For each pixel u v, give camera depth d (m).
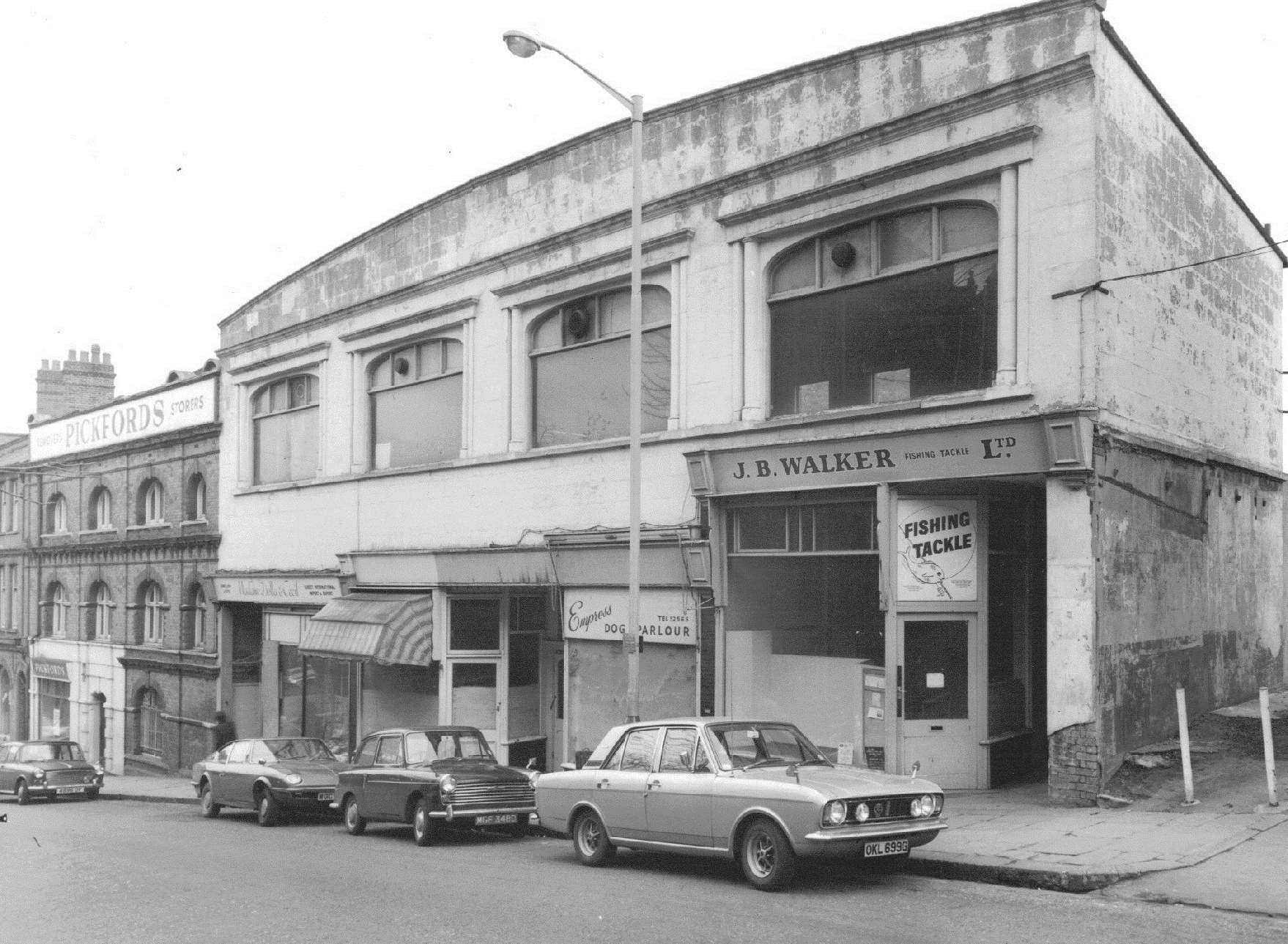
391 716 23.64
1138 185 14.50
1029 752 15.90
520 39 14.40
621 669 18.84
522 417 21.05
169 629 32.44
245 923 9.59
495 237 21.73
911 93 15.26
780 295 16.83
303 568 26.50
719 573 17.09
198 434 31.17
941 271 15.02
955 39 14.84
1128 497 14.06
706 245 17.62
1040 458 13.52
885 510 15.02
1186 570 15.80
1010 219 14.02
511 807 14.91
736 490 16.80
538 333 21.17
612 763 12.10
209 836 16.89
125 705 34.28
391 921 9.46
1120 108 14.09
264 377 28.58
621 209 19.11
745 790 10.36
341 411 25.67
